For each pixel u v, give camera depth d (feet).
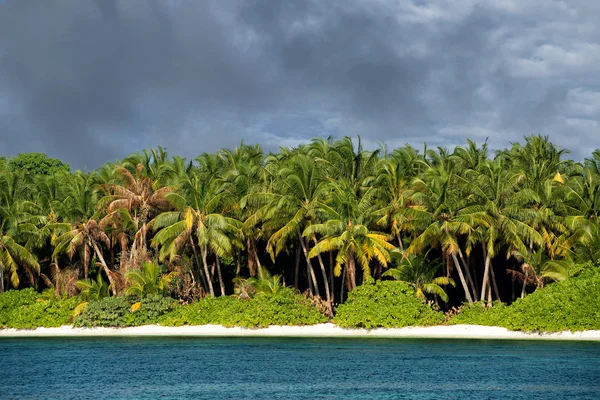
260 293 198.59
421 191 195.62
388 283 194.29
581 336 177.06
